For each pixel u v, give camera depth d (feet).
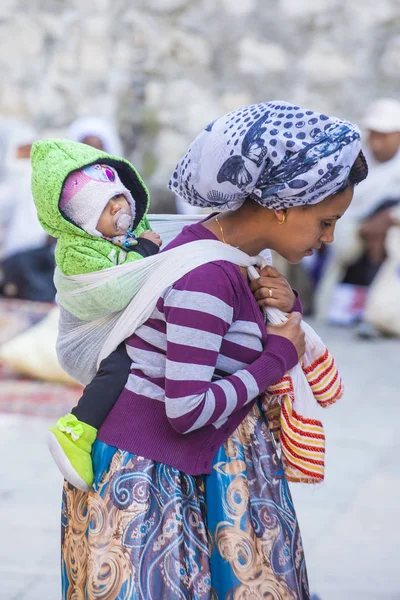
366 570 16.97
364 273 36.17
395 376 29.96
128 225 10.94
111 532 10.21
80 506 10.82
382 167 35.32
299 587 10.59
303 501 20.20
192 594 10.12
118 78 40.42
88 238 10.65
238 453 10.55
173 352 9.95
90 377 11.12
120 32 40.32
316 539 18.31
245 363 10.51
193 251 10.27
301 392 10.80
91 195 10.52
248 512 10.41
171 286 10.19
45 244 34.71
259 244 10.61
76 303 10.69
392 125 34.65
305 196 9.98
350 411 26.43
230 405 10.05
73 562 10.83
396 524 18.99
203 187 10.37
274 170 9.93
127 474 10.29
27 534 18.49
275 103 10.15
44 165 10.53
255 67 39.60
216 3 39.47
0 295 36.09
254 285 10.64
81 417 10.52
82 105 40.81
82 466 10.41
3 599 15.78
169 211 30.53
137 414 10.42
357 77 39.01
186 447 10.38
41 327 28.99
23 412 25.77
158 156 40.16
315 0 38.86
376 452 23.15
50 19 40.81
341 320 36.68
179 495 10.25
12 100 41.27
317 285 37.60
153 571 10.00
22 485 21.02
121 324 10.54
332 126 9.96
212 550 10.37
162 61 40.09
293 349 10.55
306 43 39.19
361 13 38.65
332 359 11.23
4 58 41.16
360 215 35.45
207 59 39.86
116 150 32.40
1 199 35.24
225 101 39.96
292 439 10.82
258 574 10.33
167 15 39.88
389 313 34.42
